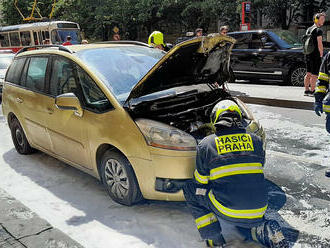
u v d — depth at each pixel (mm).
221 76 4293
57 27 20641
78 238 3240
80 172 4844
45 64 4777
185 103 4109
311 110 7598
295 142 5684
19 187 4426
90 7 25844
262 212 2711
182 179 3375
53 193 4215
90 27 26297
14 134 5711
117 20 25172
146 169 3426
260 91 9352
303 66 10547
